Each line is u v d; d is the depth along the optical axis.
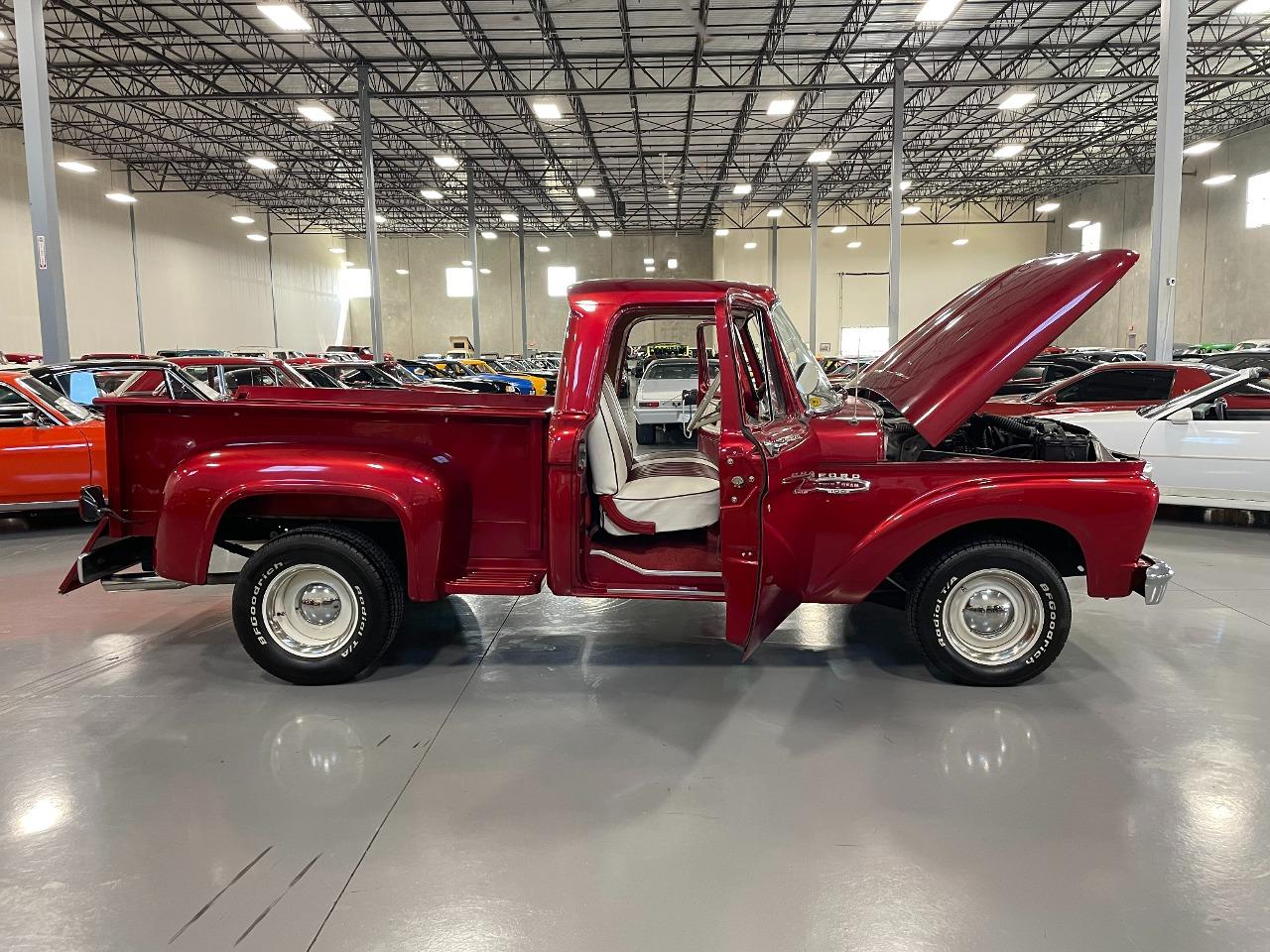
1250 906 2.21
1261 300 24.39
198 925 2.16
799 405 3.73
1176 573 5.68
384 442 3.72
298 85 19.72
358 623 3.70
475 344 28.59
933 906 2.22
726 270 38.78
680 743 3.21
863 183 32.06
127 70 17.59
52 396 7.09
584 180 30.92
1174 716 3.41
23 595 5.36
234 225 33.31
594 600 5.27
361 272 44.28
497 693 3.71
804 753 3.11
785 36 16.64
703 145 26.00
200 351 20.31
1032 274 3.60
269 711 3.52
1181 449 6.68
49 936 2.12
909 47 17.42
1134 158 27.92
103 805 2.75
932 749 3.13
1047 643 3.63
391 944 2.08
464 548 3.73
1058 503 3.46
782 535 3.41
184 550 3.55
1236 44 16.89
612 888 2.31
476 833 2.58
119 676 3.92
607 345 3.58
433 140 24.86
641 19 15.72
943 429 3.36
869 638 4.46
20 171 21.62
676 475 4.23
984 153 27.78
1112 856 2.44
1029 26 16.59
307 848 2.50
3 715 3.48
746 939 2.10
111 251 25.89
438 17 15.29
